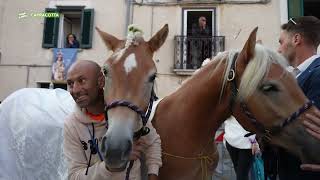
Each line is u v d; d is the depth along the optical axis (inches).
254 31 93.9
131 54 85.7
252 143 167.2
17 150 121.0
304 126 91.2
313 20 107.0
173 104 107.4
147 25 466.3
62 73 461.7
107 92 84.0
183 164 101.2
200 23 464.4
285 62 97.6
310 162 91.9
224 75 100.1
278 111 92.7
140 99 82.1
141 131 87.0
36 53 471.5
